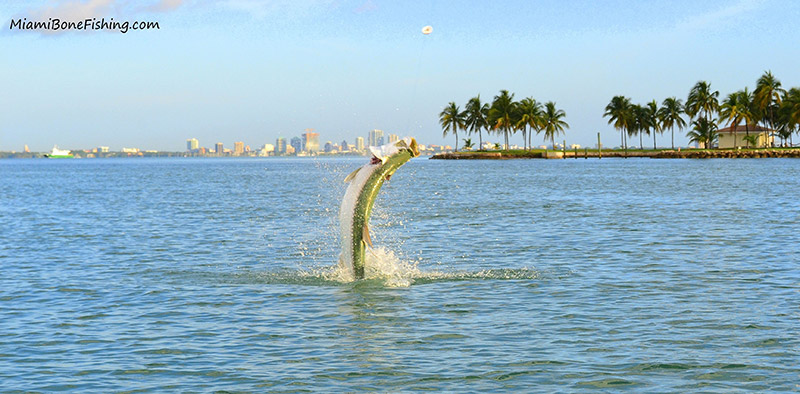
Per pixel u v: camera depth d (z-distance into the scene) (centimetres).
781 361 1282
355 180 1966
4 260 2475
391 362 1304
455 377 1226
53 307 1733
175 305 1745
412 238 3053
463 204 4919
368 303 1745
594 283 1972
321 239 3061
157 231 3372
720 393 1145
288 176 11556
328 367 1280
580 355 1329
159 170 16312
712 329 1487
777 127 15750
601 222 3609
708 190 6097
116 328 1538
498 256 2508
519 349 1369
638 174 9556
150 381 1216
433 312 1655
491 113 17762
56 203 5431
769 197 5197
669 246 2691
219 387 1188
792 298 1761
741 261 2317
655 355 1323
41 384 1202
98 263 2406
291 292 1878
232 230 3416
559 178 8838
